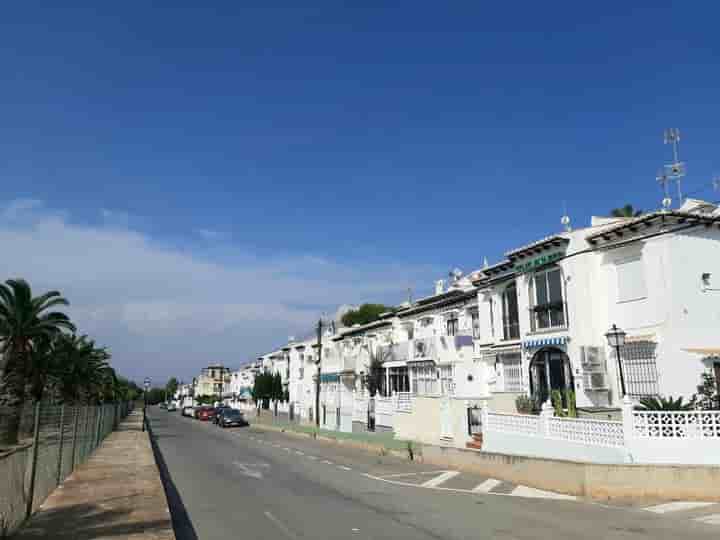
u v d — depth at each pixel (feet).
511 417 61.26
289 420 182.91
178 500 43.39
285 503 41.93
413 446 73.00
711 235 67.46
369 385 126.41
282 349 258.78
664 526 34.47
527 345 81.05
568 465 47.32
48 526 30.73
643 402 51.83
